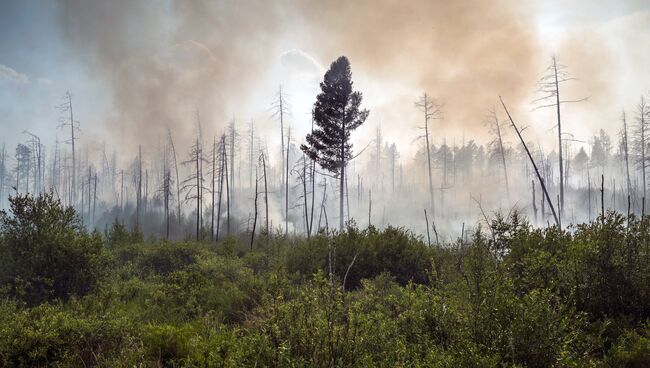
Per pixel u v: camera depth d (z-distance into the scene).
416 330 4.62
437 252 10.41
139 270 12.48
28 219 8.79
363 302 5.30
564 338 3.98
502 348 3.90
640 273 5.15
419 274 9.61
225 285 8.83
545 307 4.07
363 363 3.86
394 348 4.22
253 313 7.09
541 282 5.30
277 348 4.02
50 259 8.34
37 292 8.06
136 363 5.09
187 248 14.92
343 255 10.16
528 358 3.87
